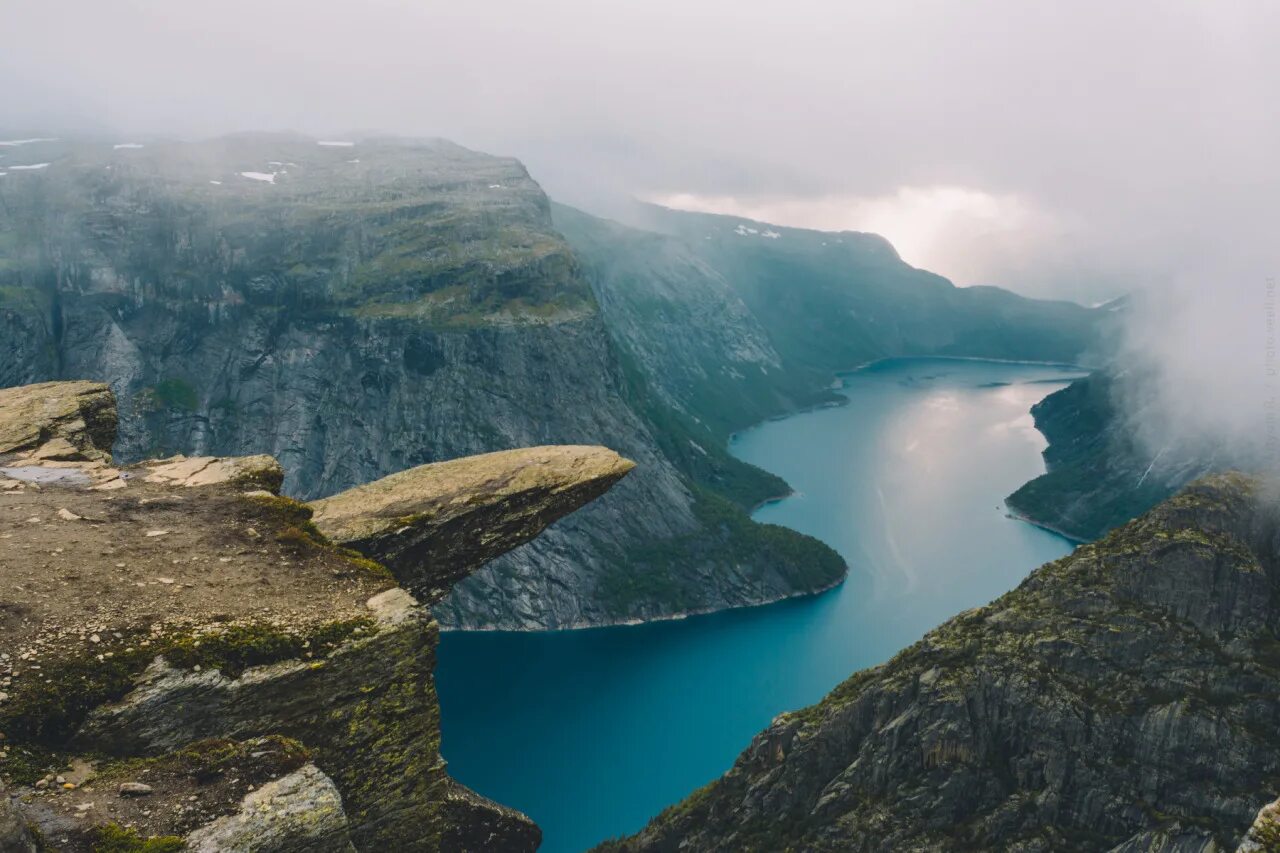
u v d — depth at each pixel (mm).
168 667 23578
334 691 25953
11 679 22031
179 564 28188
